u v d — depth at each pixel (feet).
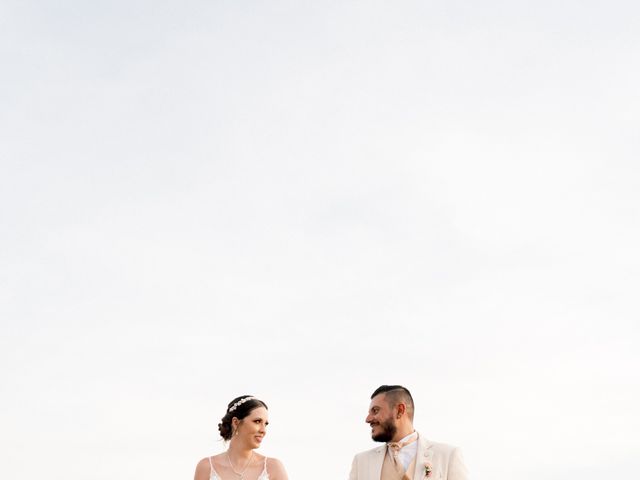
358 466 22.82
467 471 22.06
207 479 25.34
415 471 21.83
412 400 22.75
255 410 25.93
